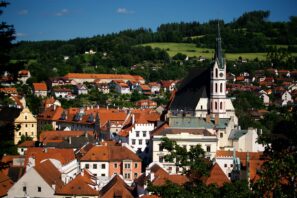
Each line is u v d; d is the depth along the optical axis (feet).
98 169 542.57
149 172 435.12
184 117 605.73
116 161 546.26
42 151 552.41
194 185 236.84
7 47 187.21
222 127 613.52
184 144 563.89
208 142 566.36
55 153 527.81
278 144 190.60
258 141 196.13
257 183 184.14
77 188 410.93
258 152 544.62
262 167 195.11
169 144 267.18
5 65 188.85
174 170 528.63
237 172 440.04
